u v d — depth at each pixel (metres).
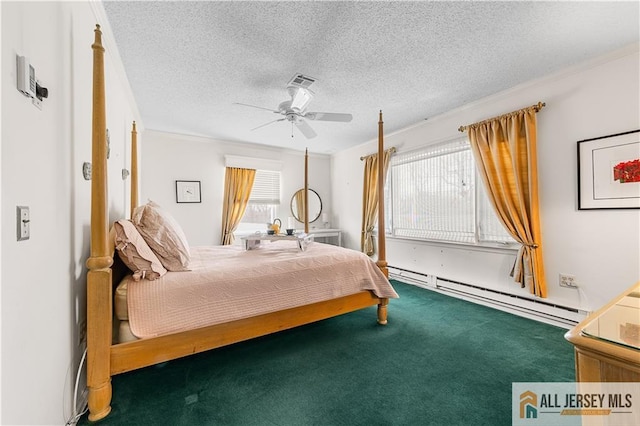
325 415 1.44
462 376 1.77
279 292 2.02
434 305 3.14
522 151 2.74
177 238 1.91
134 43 2.06
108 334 1.42
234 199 4.76
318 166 5.82
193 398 1.57
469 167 3.30
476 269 3.25
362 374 1.80
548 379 1.74
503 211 2.86
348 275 2.42
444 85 2.76
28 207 0.94
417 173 3.98
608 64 2.24
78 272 1.45
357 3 1.67
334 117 2.74
